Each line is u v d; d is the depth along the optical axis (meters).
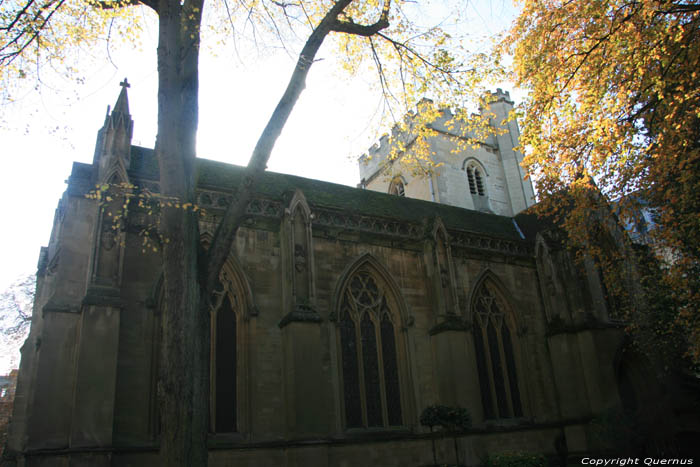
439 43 20.02
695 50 20.22
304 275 25.23
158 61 13.91
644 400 31.55
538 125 26.41
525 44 27.12
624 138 23.33
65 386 20.45
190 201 13.41
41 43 15.51
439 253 30.25
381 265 29.42
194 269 12.87
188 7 14.95
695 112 19.88
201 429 11.74
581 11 24.38
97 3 15.45
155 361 21.92
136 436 20.50
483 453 27.36
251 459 22.19
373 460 24.89
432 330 29.19
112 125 23.91
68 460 18.45
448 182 48.94
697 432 29.86
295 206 26.28
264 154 14.46
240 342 24.25
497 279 33.78
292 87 15.22
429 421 24.17
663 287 28.09
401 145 23.45
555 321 33.53
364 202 34.44
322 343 25.97
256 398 23.38
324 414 23.25
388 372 28.05
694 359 23.97
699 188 21.31
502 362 32.38
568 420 31.36
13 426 25.53
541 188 27.14
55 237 27.78
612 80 24.05
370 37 19.50
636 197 24.41
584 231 26.81
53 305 21.16
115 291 21.11
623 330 33.28
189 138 13.95
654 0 20.50
